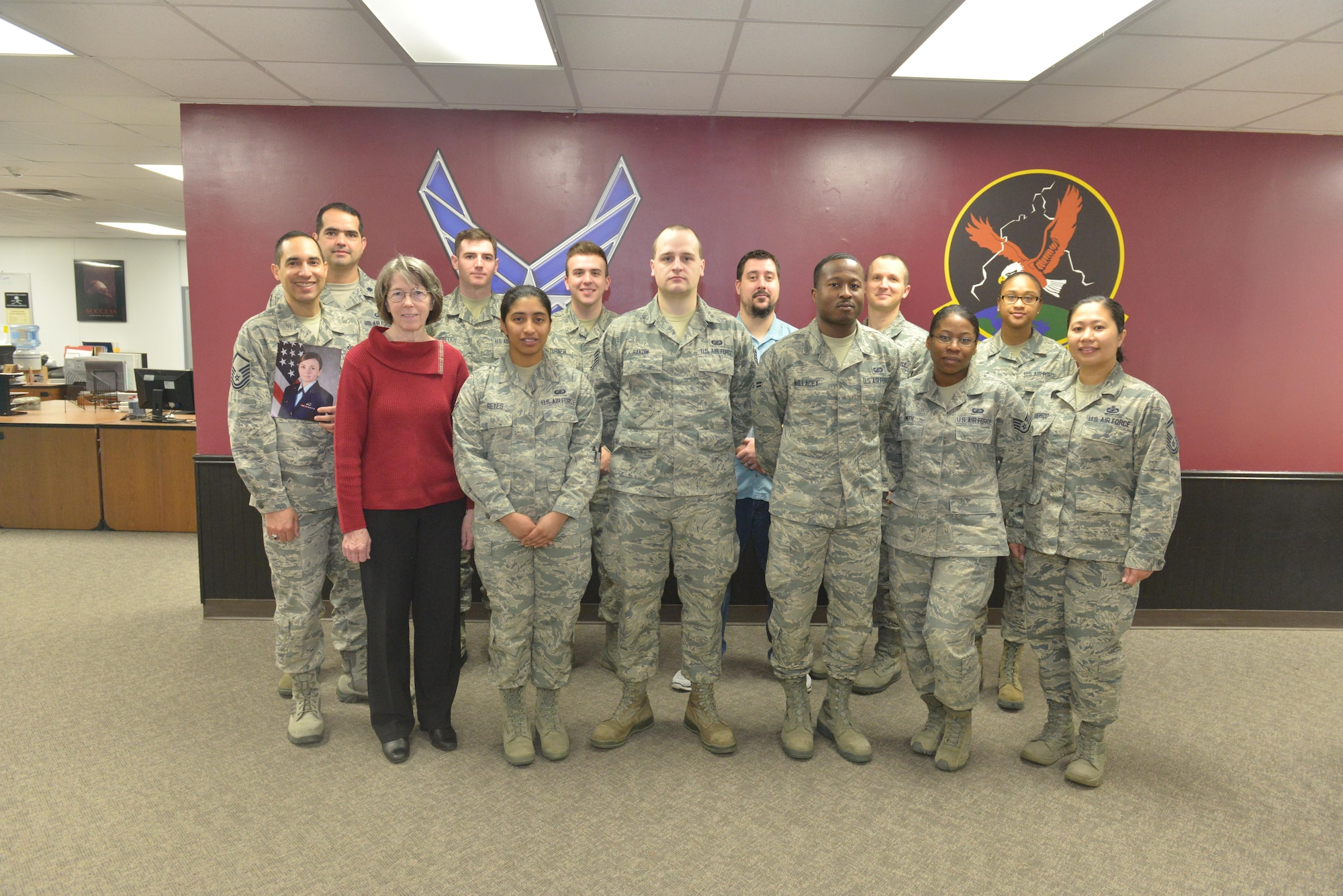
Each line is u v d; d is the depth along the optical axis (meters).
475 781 2.34
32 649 3.36
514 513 2.26
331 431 2.56
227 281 3.84
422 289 2.26
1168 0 2.57
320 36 2.94
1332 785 2.42
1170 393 4.08
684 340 2.36
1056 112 3.71
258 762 2.44
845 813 2.21
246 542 3.84
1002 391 2.35
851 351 2.35
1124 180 3.96
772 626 2.54
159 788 2.28
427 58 3.14
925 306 3.99
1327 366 4.11
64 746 2.51
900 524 2.44
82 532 5.60
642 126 3.84
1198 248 4.01
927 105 3.65
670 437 2.36
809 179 3.90
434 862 1.97
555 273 3.89
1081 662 2.34
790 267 3.94
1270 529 4.00
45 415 5.96
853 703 2.96
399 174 3.81
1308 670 3.38
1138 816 2.23
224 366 3.86
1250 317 4.06
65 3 2.67
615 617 3.18
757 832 2.12
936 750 2.54
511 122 3.81
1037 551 2.41
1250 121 3.77
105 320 10.52
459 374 2.44
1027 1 2.60
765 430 2.52
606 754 2.53
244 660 3.28
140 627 3.67
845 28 2.81
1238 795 2.35
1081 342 2.31
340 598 2.83
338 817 2.15
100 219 8.45
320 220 2.77
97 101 3.80
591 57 3.10
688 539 2.42
